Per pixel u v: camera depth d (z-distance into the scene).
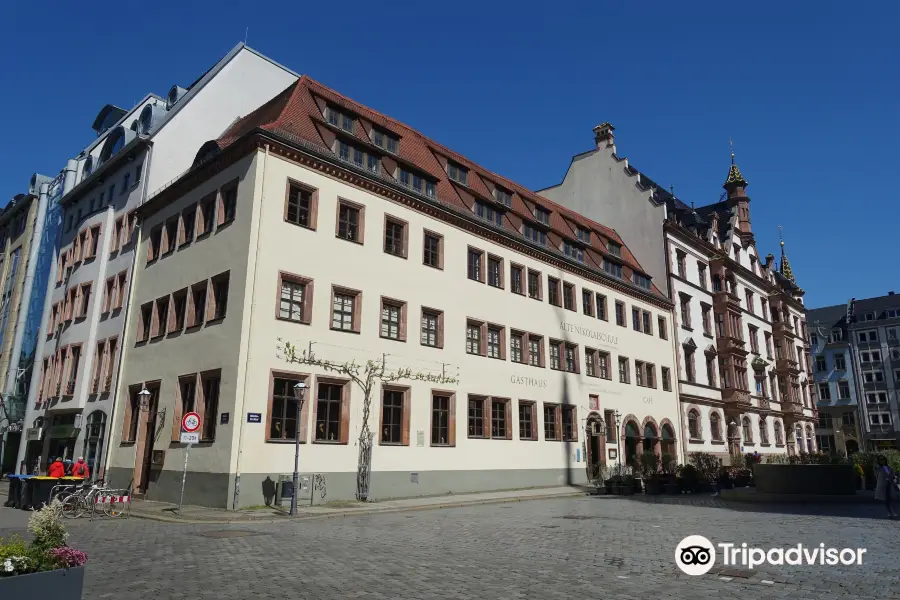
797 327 64.69
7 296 42.78
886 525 15.02
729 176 59.91
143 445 24.69
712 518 16.91
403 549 11.58
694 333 46.47
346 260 24.19
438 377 26.72
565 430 33.31
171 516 17.56
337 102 27.38
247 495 19.86
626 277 41.78
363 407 23.59
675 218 47.56
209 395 21.91
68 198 37.22
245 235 21.73
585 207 50.12
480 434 28.45
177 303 25.11
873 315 83.56
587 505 21.98
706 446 44.69
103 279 31.39
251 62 34.69
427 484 25.33
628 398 38.19
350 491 22.56
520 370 31.08
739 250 56.03
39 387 34.78
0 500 23.22
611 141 49.56
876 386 80.88
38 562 5.96
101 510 18.67
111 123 42.03
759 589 8.12
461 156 34.81
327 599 7.64
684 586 8.33
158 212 28.06
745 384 50.81
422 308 26.80
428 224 28.00
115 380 27.41
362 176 25.25
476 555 10.86
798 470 22.64
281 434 21.25
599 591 8.04
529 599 7.63
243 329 20.69
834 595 7.76
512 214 34.12
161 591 8.06
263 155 22.52
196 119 31.88
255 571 9.37
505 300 31.19
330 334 23.08
